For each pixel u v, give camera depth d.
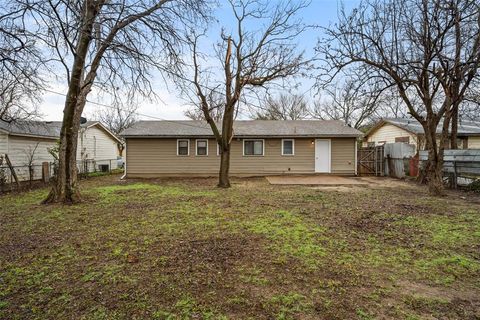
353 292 2.94
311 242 4.54
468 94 10.03
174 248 4.30
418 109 13.25
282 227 5.43
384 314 2.54
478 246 4.36
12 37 6.28
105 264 3.70
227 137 11.74
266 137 16.23
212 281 3.19
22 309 2.65
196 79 11.25
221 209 7.18
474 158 9.94
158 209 7.25
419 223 5.72
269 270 3.48
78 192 8.46
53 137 16.25
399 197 8.95
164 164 16.41
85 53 7.75
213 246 4.37
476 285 3.12
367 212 6.76
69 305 2.71
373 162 16.91
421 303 2.73
